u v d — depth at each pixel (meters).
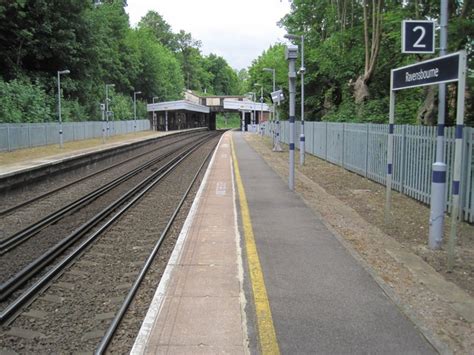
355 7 28.27
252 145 41.84
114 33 78.06
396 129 14.33
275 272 6.65
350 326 4.92
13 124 34.00
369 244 8.22
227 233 9.00
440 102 7.75
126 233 10.80
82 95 58.62
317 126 27.45
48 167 22.42
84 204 14.92
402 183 13.93
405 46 8.00
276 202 12.37
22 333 5.60
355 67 27.58
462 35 12.94
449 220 10.23
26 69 50.47
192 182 19.34
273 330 4.83
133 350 4.48
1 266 8.49
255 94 84.75
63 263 8.21
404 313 5.24
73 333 5.61
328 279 6.35
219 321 5.08
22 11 46.81
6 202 16.44
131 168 27.39
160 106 87.19
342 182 16.69
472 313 5.27
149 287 7.01
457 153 6.68
